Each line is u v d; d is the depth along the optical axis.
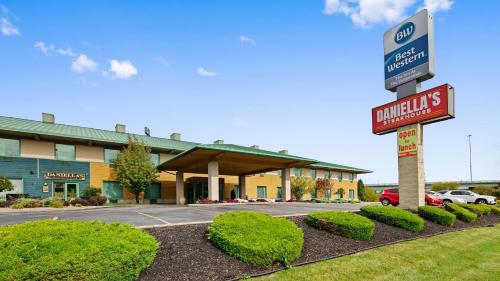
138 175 28.25
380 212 12.84
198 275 6.32
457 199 28.62
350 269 7.64
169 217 12.01
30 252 4.93
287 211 15.84
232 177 38.91
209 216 12.44
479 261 9.47
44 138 26.70
